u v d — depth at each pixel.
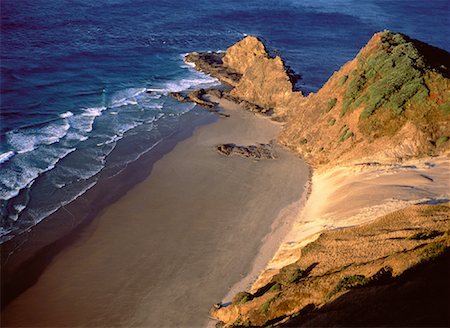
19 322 30.48
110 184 46.03
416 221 27.58
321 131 52.34
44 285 33.56
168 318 30.84
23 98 62.22
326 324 18.69
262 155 53.06
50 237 38.28
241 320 26.30
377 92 46.34
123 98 66.38
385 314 16.94
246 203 43.97
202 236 39.06
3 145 50.47
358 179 40.16
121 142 54.38
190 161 51.47
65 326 30.31
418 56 48.59
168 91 70.44
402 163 40.28
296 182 47.53
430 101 43.03
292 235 38.00
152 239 38.66
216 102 67.88
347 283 21.61
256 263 35.66
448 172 36.47
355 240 28.14
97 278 34.31
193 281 34.00
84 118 59.22
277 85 67.62
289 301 24.39
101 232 39.25
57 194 43.59
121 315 31.19
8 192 42.84
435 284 17.17
